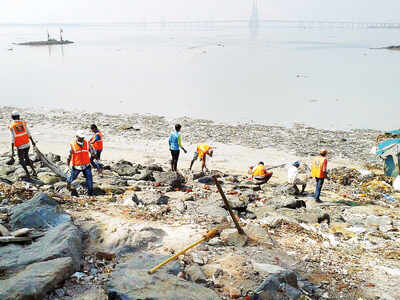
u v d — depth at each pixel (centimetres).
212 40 18362
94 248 622
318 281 625
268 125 3194
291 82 5694
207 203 1028
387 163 1769
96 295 488
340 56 9900
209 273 577
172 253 639
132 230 671
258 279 566
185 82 5662
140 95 4578
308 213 1047
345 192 1517
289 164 2125
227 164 2089
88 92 4741
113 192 1087
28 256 535
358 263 725
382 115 3634
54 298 476
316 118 3491
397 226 1029
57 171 1266
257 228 781
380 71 6906
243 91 4938
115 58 9331
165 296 464
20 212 689
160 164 1983
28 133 1173
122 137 2659
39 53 10588
